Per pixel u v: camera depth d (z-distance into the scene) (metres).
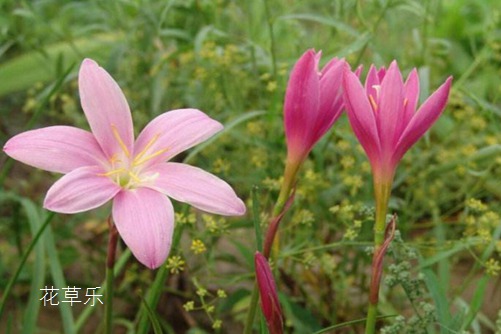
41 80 0.82
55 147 0.39
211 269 0.54
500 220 0.56
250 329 0.42
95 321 0.63
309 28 0.92
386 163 0.37
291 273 0.58
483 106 0.61
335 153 0.64
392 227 0.37
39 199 0.74
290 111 0.38
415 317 0.43
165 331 0.63
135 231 0.37
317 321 0.57
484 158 0.62
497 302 0.63
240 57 0.66
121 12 0.74
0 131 0.80
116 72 0.72
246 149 0.63
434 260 0.49
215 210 0.38
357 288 0.63
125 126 0.40
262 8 0.77
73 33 0.80
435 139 0.75
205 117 0.41
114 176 0.40
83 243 0.65
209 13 0.72
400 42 0.76
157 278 0.46
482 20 0.94
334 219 0.60
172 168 0.39
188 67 0.69
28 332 0.49
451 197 0.63
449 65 0.85
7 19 0.80
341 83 0.38
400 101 0.36
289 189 0.39
